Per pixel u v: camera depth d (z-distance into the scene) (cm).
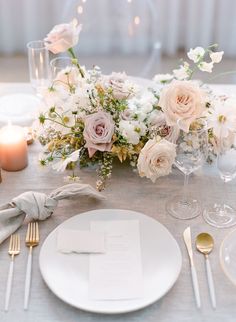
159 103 121
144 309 95
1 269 104
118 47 360
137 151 128
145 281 100
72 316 93
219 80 324
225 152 119
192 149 114
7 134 134
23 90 178
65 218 119
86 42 355
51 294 98
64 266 103
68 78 138
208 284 100
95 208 122
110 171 130
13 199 116
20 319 93
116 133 127
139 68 337
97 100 130
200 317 93
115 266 103
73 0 333
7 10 343
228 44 357
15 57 359
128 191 129
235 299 97
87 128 126
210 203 125
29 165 138
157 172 118
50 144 131
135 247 107
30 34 354
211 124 121
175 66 344
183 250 109
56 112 129
